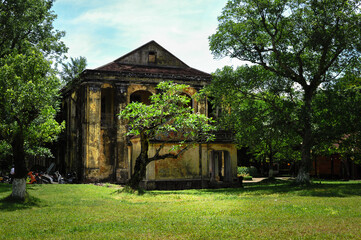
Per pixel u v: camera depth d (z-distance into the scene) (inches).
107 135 1454.2
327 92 921.5
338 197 676.1
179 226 403.5
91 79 1429.6
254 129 1048.2
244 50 1012.5
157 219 458.3
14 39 1131.3
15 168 661.3
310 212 482.3
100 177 1416.1
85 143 1401.3
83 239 353.4
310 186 919.0
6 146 899.4
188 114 903.1
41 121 748.0
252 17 984.9
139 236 360.2
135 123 882.8
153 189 1069.8
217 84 1030.4
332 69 980.6
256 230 369.7
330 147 1063.0
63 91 1763.0
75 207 603.5
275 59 1029.2
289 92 1028.5
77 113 1517.0
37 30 1177.4
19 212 548.4
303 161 973.2
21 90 637.3
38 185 1039.0
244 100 1111.6
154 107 878.4
